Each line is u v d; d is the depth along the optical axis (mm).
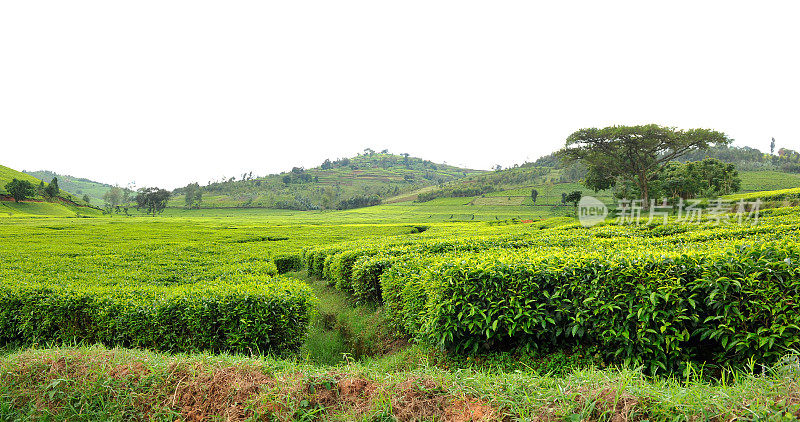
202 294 6270
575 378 3414
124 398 3781
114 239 24047
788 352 3691
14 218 55812
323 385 3645
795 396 2652
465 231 24906
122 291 6883
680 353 4207
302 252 17156
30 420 3742
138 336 6043
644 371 4344
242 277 8930
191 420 3531
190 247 17578
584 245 10891
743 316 3879
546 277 4777
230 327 5879
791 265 3711
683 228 15930
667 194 44656
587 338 4836
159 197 104125
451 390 3344
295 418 3359
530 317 4680
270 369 4035
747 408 2633
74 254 14648
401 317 7121
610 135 39188
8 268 10555
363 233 29891
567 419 2877
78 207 100625
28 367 4234
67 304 6441
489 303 4945
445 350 5391
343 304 10133
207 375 3852
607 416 2867
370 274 8656
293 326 6254
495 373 4598
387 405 3260
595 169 46156
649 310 4148
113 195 123062
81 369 4148
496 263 5059
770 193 36875
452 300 5047
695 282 4090
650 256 4406
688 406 2746
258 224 47312
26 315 6672
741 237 10750
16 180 85625
